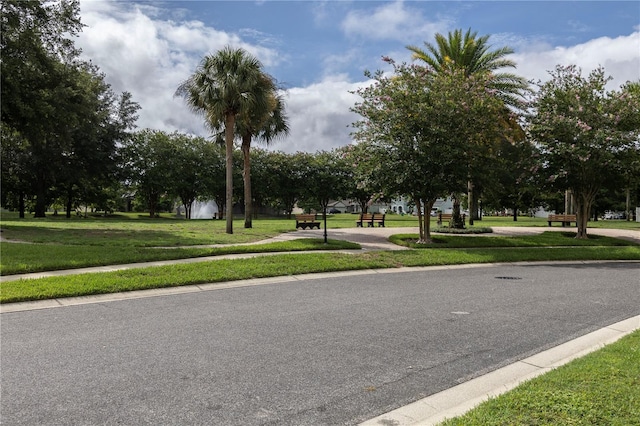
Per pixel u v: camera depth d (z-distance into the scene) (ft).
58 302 27.14
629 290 33.50
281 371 16.11
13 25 74.74
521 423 11.55
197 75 70.03
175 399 13.69
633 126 68.03
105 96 158.71
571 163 70.28
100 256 41.52
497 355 18.21
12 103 75.20
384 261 45.73
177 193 185.78
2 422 12.10
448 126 59.62
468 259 49.65
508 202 173.37
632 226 108.06
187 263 39.91
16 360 16.97
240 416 12.66
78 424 12.07
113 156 165.07
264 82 73.26
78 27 84.74
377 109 61.62
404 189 61.11
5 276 33.47
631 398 12.87
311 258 44.09
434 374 16.07
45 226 86.89
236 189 194.80
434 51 87.66
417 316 24.56
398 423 12.39
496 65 85.97
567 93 70.38
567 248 61.72
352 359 17.48
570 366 15.97
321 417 12.70
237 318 23.77
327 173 207.82
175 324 22.43
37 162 150.10
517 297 30.25
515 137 74.84
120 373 15.71
